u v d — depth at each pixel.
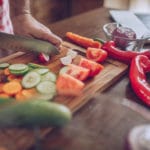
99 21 0.78
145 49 0.63
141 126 0.34
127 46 0.61
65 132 0.37
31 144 0.37
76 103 0.44
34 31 0.63
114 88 0.51
